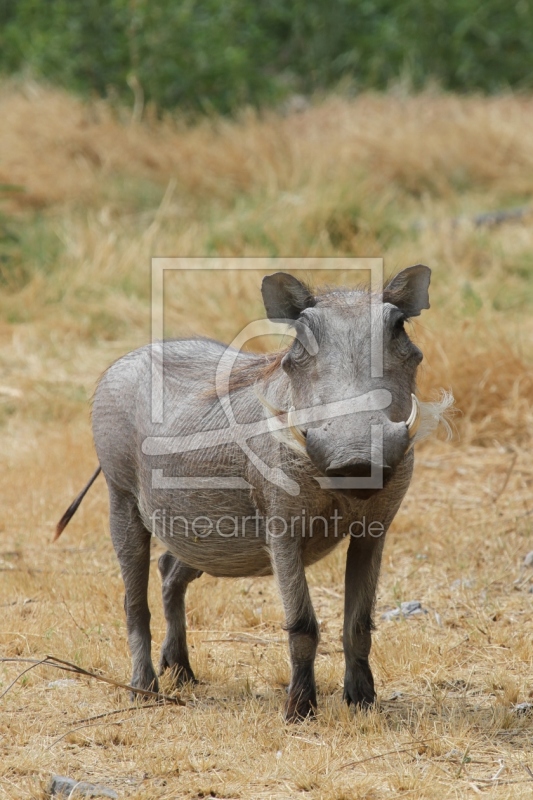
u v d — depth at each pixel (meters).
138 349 13.98
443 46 51.47
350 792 9.87
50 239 34.84
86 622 15.12
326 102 46.06
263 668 13.69
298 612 11.62
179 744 11.20
